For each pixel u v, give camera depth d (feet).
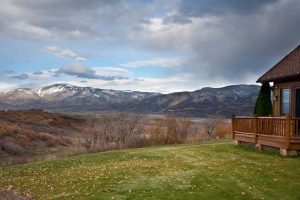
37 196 45.19
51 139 202.49
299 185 43.09
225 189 42.37
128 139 132.46
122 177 51.98
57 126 279.08
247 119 77.77
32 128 243.19
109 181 49.83
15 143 176.86
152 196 40.68
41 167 72.08
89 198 41.57
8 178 61.72
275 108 80.64
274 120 66.69
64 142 203.10
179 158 67.92
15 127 216.95
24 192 48.44
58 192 46.21
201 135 139.74
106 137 154.51
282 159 59.77
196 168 56.08
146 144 126.93
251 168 53.57
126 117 158.61
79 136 237.66
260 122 72.18
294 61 76.59
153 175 52.11
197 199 38.93
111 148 124.36
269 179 46.42
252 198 38.60
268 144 68.90
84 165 69.05
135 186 45.70
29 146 181.98
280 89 79.00
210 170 53.72
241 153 69.26
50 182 53.67
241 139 80.43
